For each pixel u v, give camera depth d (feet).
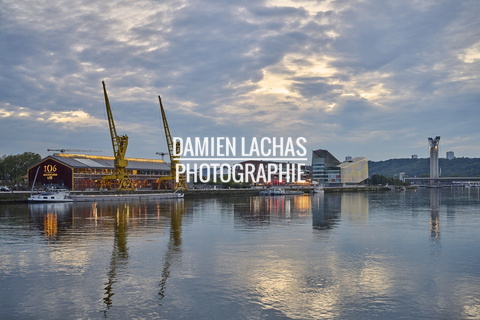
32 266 117.70
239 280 103.55
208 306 85.71
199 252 137.18
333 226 207.31
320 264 120.47
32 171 523.70
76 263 121.29
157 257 129.29
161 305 86.17
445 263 121.70
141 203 406.00
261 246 148.36
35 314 81.46
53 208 331.98
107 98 491.31
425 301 88.58
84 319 79.05
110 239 164.45
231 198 545.03
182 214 276.82
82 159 554.05
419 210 317.42
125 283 100.99
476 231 187.62
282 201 463.83
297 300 89.25
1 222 225.97
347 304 86.94
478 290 95.81
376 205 384.06
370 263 121.70
